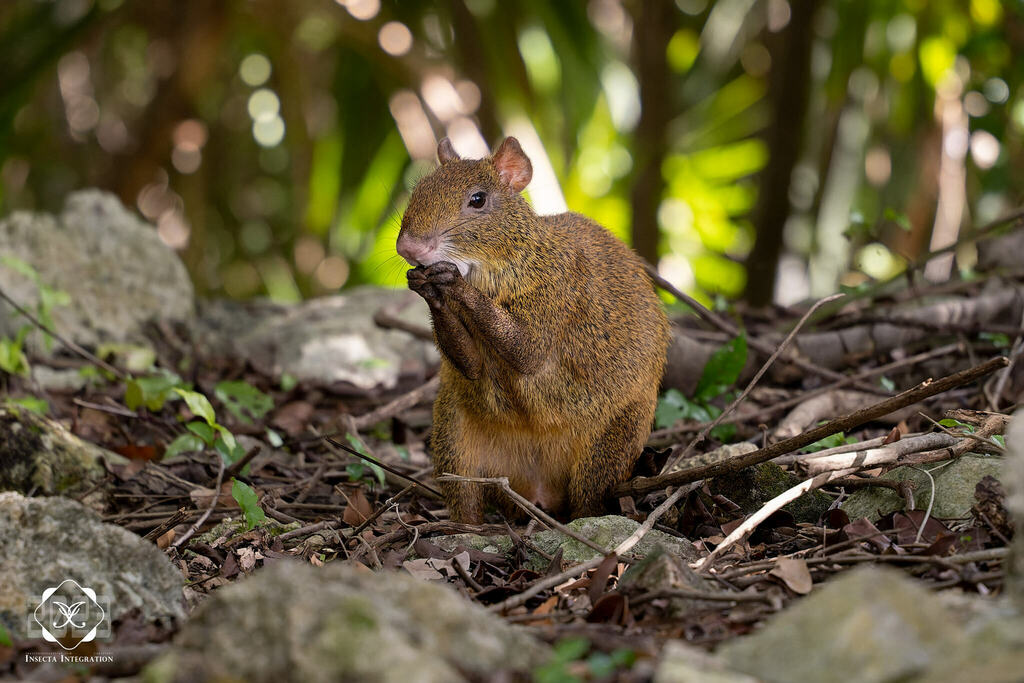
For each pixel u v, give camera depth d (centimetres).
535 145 1773
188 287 1329
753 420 976
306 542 721
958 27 1666
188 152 2147
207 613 457
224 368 1209
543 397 766
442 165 816
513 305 755
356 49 1927
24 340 1134
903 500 686
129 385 941
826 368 1100
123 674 486
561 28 1880
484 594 618
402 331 1141
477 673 448
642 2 1908
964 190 1761
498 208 759
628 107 2006
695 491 721
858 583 433
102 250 1268
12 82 1830
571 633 500
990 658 408
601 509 785
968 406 945
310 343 1220
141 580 592
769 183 1891
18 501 591
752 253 1912
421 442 1029
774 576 559
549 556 668
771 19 1978
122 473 873
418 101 1962
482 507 790
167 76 1938
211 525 779
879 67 1828
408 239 741
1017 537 480
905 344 1121
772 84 1959
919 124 1933
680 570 565
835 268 1953
